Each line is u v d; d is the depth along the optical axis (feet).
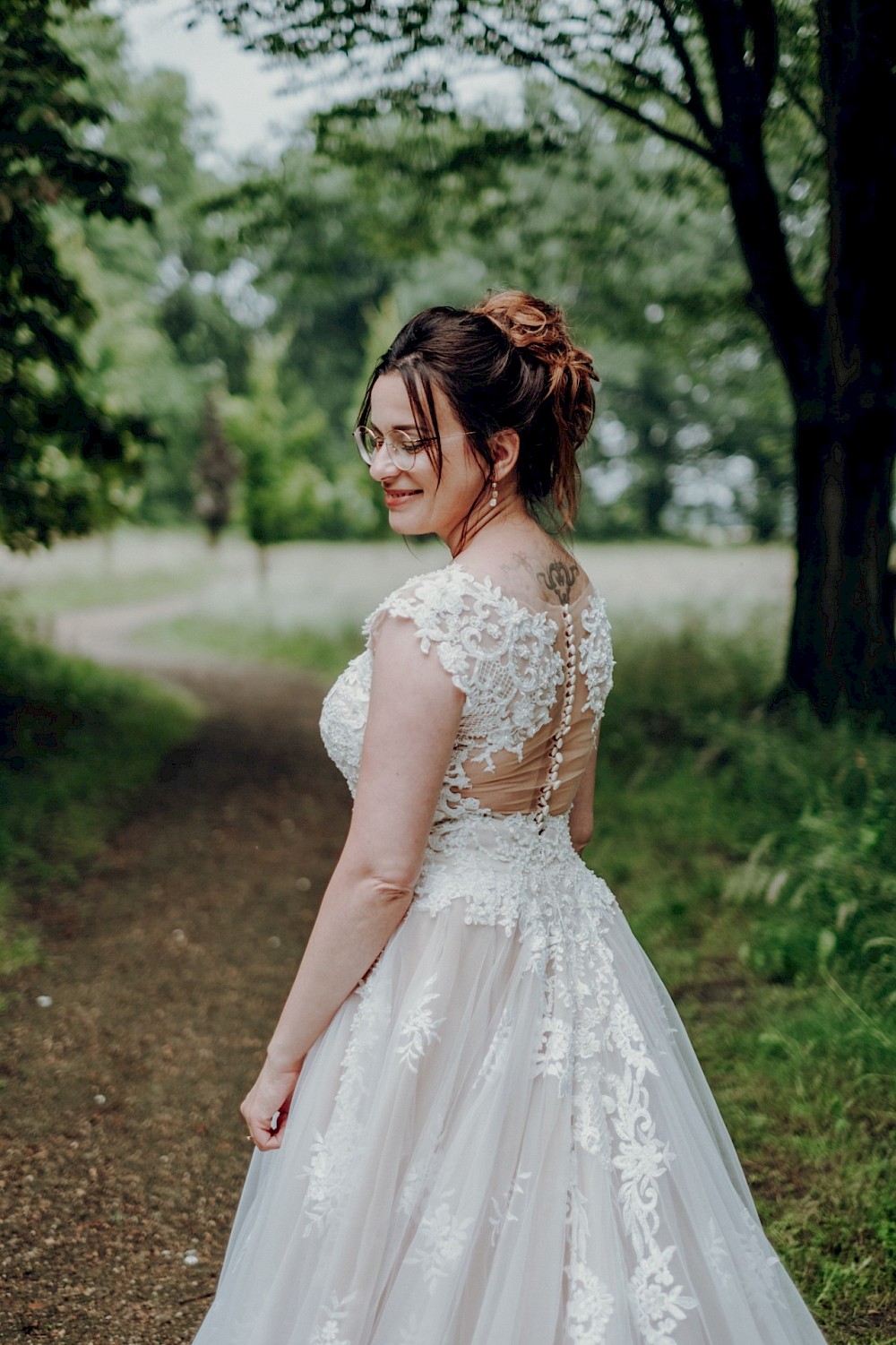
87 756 26.73
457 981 5.06
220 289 122.52
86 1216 9.54
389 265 119.65
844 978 12.54
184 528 134.21
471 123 28.94
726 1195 5.66
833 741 18.97
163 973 15.26
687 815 20.12
